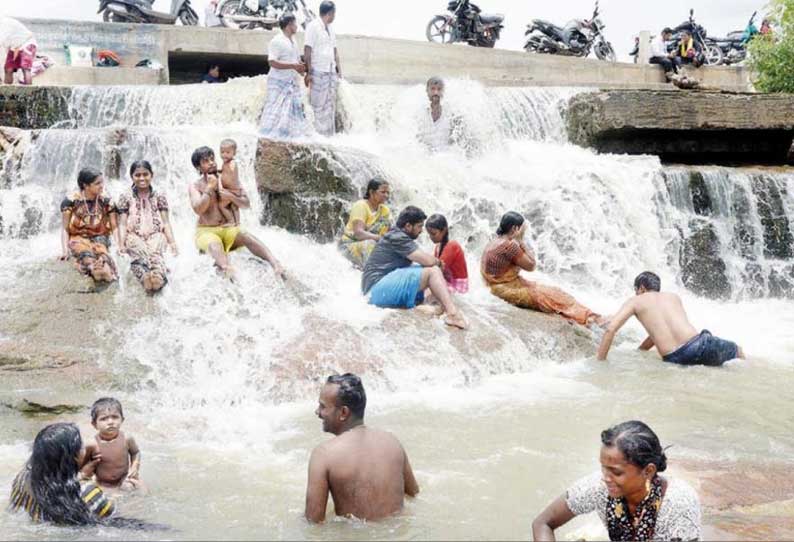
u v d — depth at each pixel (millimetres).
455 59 20000
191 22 19281
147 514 4637
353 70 18922
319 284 8758
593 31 23172
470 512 4629
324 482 4426
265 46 18031
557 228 11281
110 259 8172
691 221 12391
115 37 17062
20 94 12352
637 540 3898
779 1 20016
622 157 12875
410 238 8414
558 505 4062
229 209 8672
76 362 6969
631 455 3742
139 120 13102
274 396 6887
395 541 4238
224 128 12922
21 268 8133
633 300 8383
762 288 12602
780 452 5797
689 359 8031
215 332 7453
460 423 6305
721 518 4594
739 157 15492
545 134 14359
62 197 9805
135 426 6125
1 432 6070
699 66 23078
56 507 4535
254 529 4406
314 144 10578
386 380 7203
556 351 8195
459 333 7945
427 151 13117
